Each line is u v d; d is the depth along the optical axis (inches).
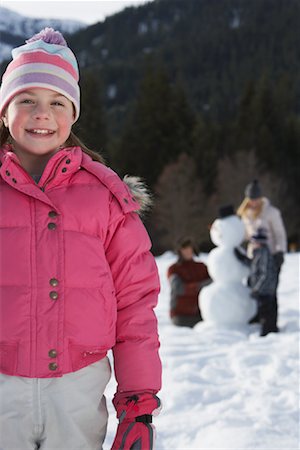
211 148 2146.9
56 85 77.3
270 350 224.5
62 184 76.5
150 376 75.7
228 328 287.9
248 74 4534.9
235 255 297.1
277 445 128.7
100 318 73.7
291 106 2886.3
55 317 71.6
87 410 73.3
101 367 75.7
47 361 70.9
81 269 73.4
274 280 271.6
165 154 2084.2
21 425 71.2
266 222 285.0
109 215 77.5
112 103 4215.1
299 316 310.5
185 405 160.6
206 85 4466.0
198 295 301.4
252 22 5689.0
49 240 73.0
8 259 71.9
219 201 1924.2
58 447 72.2
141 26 7293.3
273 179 1999.3
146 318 77.5
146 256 80.2
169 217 1845.5
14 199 73.8
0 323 71.0
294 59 4901.6
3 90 79.0
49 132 77.8
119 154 2057.1
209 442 131.5
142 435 72.9
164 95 2180.1
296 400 160.6
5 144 80.7
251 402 160.6
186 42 5821.9
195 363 205.6
